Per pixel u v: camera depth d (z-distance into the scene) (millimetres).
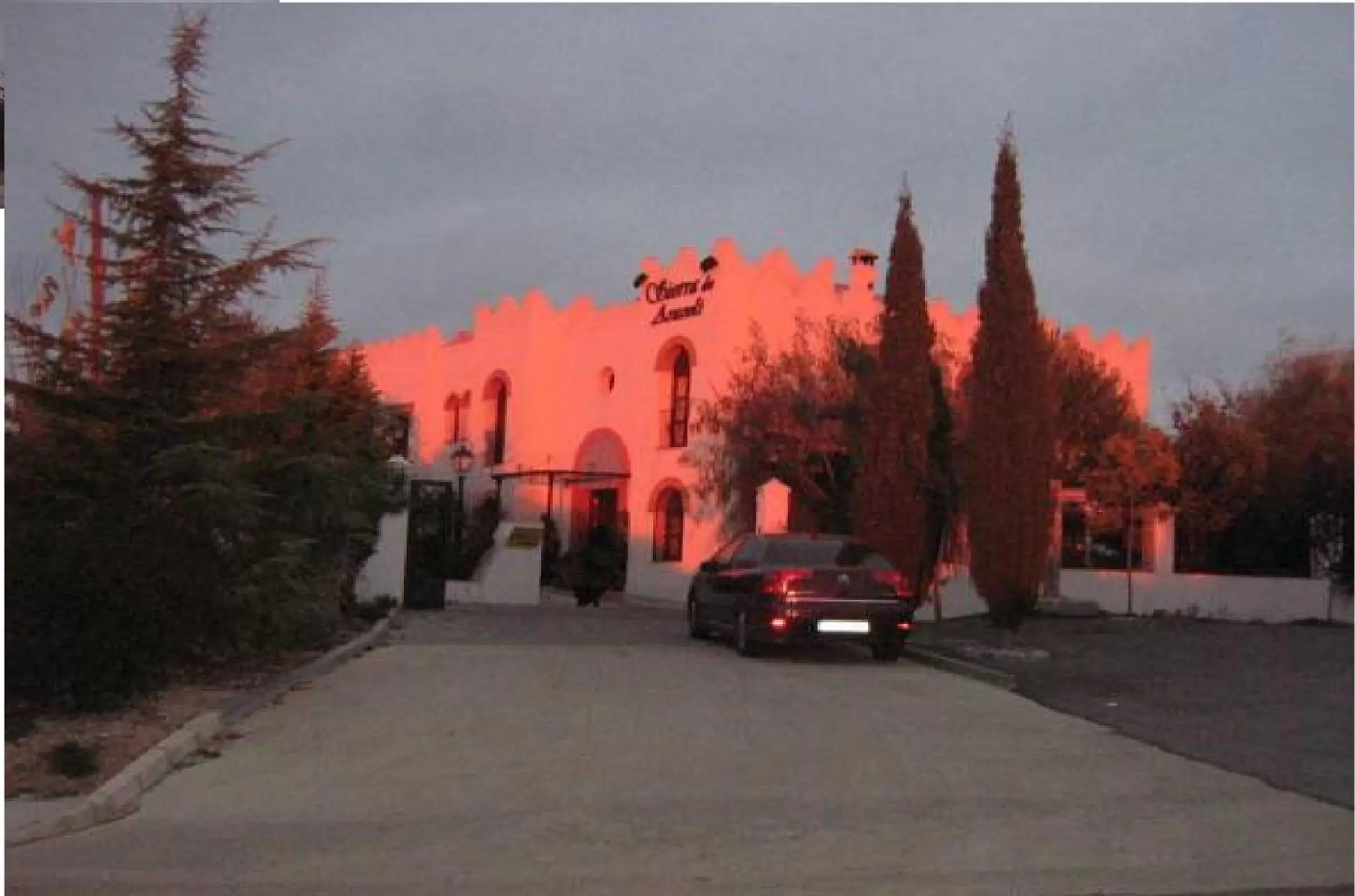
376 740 10312
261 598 12289
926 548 22641
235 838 7426
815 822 8047
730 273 27688
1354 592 23703
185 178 12852
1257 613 23594
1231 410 27219
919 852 7457
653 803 8414
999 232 17172
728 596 16906
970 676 15320
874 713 12219
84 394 12516
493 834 7613
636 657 15773
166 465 11891
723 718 11633
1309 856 7613
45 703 10297
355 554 20250
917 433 18859
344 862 6988
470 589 26078
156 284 12828
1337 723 12078
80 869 6770
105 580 10078
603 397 32219
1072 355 27844
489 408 36406
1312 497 24688
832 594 15742
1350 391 26672
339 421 19938
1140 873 7160
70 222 13469
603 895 6488
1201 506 24953
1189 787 9406
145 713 10477
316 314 20828
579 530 32688
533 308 34250
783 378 27016
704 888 6648
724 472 27234
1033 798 8922
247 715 11227
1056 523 24328
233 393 13492
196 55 12844
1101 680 14562
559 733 10703
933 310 28734
